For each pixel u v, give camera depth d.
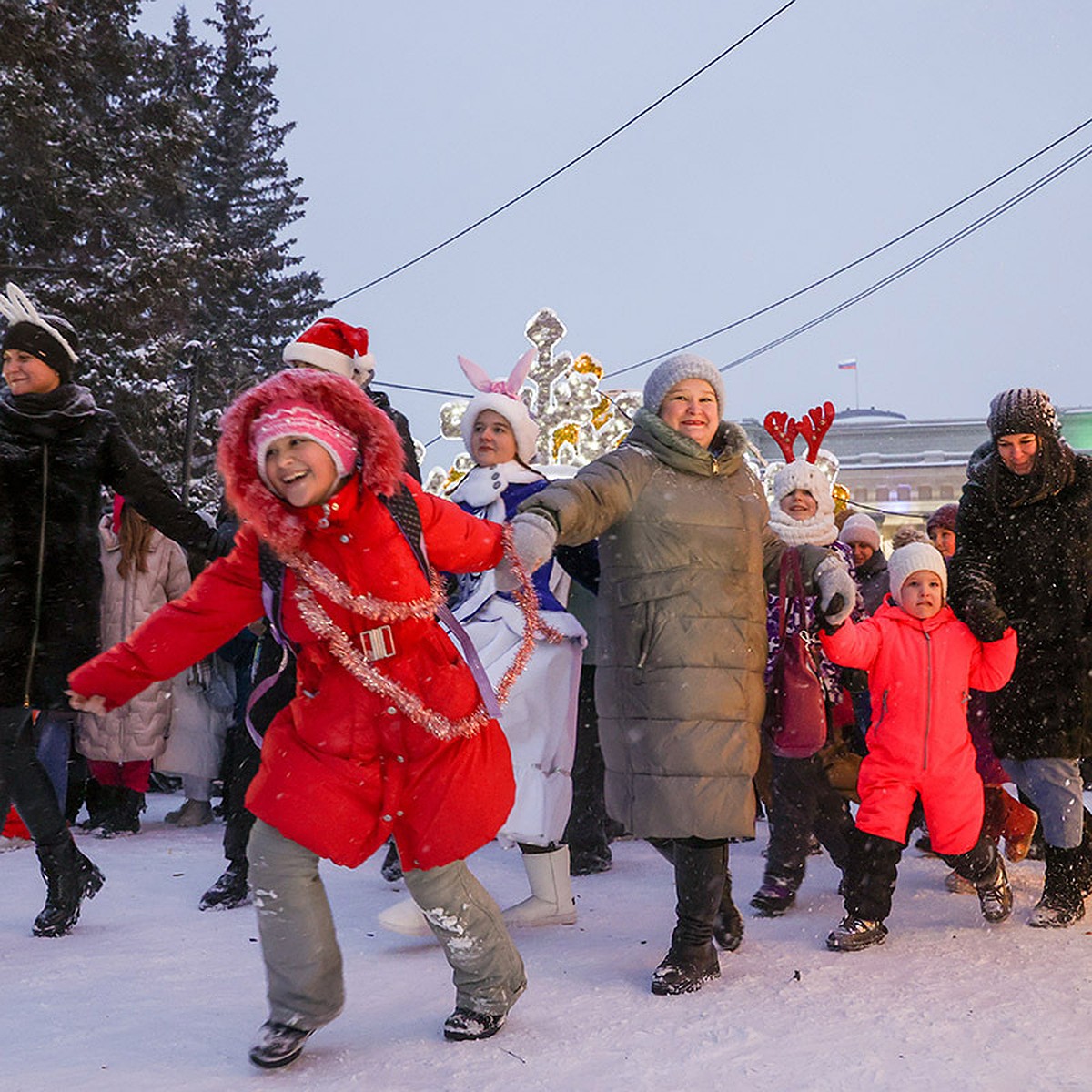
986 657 4.57
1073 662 4.70
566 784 4.74
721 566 3.94
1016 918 4.74
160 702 7.23
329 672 3.08
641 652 3.90
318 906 3.04
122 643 3.14
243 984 3.80
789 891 4.91
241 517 3.04
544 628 4.76
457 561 3.31
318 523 3.00
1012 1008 3.35
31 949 4.30
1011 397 4.87
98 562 4.76
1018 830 5.72
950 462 60.56
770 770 4.56
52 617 4.55
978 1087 2.71
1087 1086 2.71
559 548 5.11
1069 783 4.66
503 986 3.18
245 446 3.01
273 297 44.25
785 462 4.96
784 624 4.25
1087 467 4.86
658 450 4.04
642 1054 2.99
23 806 4.50
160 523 4.82
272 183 47.66
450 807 3.06
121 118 28.92
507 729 4.71
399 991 3.70
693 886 3.73
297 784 3.01
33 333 4.67
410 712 3.02
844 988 3.62
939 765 4.46
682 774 3.76
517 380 5.50
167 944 4.39
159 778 9.85
